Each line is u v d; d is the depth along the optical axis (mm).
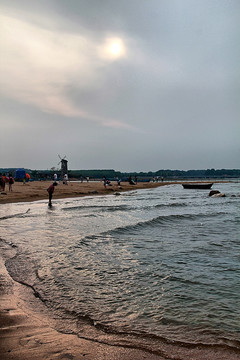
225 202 28859
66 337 3766
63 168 121312
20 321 4117
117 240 10508
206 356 3412
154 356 3373
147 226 13648
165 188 72250
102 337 3846
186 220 15773
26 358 3152
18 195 30875
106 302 5121
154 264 7578
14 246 9070
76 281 6172
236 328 4238
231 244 9992
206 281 6328
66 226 13172
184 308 4938
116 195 39594
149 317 4566
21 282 5934
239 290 5812
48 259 7730
